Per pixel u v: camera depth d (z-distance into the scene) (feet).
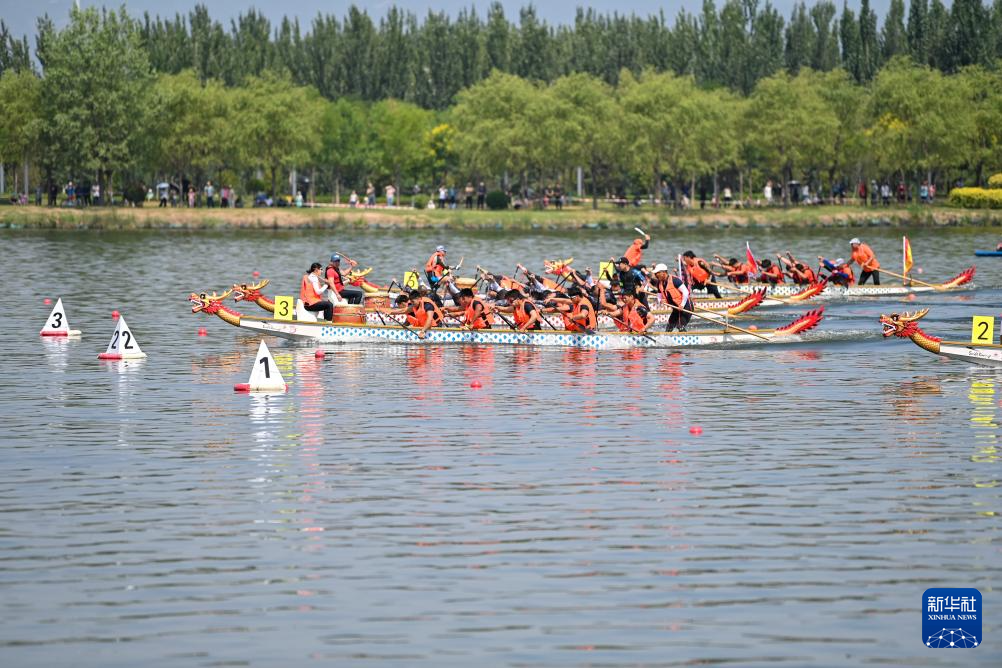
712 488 119.55
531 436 143.13
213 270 387.96
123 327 205.36
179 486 120.67
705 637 83.51
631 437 142.61
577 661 79.92
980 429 146.51
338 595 91.20
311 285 224.94
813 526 106.93
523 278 373.20
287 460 131.44
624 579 94.17
